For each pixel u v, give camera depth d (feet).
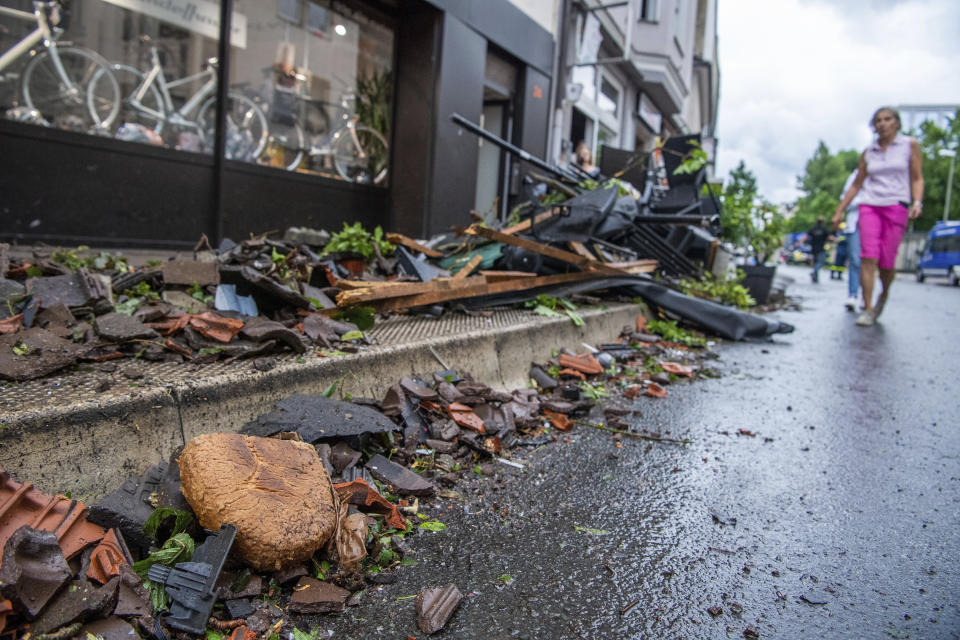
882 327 25.73
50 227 17.08
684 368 15.48
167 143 19.72
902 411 12.84
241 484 5.53
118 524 5.24
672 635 5.32
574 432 10.64
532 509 7.57
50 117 17.25
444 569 6.16
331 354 9.00
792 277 71.61
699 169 26.35
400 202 27.58
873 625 5.59
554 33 36.11
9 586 4.07
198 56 20.21
